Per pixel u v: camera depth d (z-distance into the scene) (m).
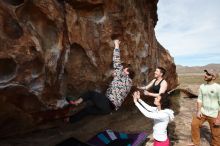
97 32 5.93
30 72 4.36
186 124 7.88
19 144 5.26
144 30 8.33
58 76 5.04
